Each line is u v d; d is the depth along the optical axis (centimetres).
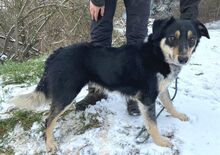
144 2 132
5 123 136
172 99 134
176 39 111
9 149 128
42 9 269
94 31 136
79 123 130
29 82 158
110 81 122
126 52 120
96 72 123
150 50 116
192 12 131
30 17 275
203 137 121
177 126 125
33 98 125
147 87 117
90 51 122
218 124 129
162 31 114
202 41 256
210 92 156
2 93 150
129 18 134
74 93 122
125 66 119
